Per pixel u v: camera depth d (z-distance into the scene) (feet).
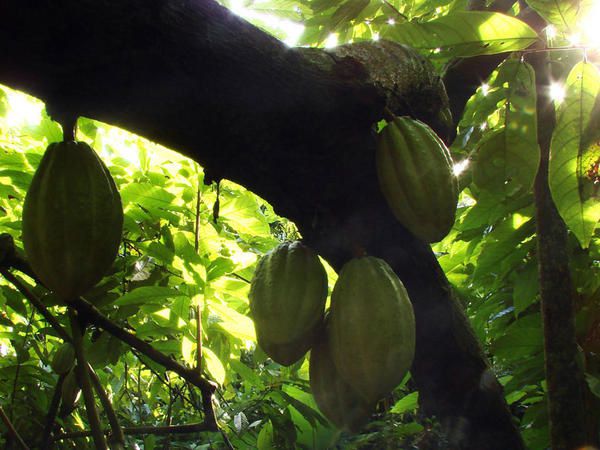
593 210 2.65
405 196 2.64
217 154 2.59
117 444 3.15
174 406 7.02
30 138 4.75
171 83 2.29
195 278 4.03
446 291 2.96
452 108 3.48
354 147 2.66
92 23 2.06
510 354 4.44
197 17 2.22
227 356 4.84
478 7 3.70
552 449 3.48
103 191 2.48
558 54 3.44
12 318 5.27
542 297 3.60
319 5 3.33
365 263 2.63
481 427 2.98
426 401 3.07
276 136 2.54
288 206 2.82
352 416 2.76
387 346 2.46
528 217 4.50
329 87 2.49
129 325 4.90
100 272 2.45
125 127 2.48
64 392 3.95
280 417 5.40
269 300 2.69
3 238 3.06
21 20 2.00
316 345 2.85
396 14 3.67
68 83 2.24
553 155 2.57
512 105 2.87
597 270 4.61
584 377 3.84
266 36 2.39
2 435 4.41
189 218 4.83
